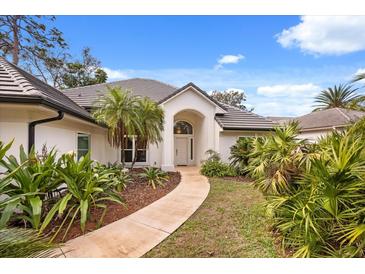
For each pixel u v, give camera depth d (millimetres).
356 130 5629
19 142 8672
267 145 7980
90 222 7113
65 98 15555
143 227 6805
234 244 5715
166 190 11578
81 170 7496
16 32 26438
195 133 23438
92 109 16297
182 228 6719
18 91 8102
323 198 4773
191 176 16094
